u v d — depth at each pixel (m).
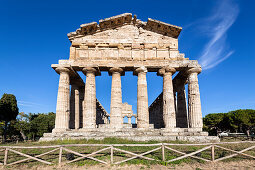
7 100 43.22
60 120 22.06
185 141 18.80
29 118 60.69
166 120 22.86
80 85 30.81
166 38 25.66
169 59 24.58
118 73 24.28
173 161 11.40
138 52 24.80
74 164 11.16
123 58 24.50
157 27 25.52
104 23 24.72
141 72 23.91
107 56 24.55
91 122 22.69
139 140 19.55
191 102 23.22
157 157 12.12
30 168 10.82
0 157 12.81
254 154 12.98
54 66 23.39
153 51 24.91
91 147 15.02
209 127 54.31
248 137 29.62
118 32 25.31
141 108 23.12
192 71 23.75
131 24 25.66
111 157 11.23
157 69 25.20
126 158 12.00
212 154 11.73
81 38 24.95
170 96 23.34
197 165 11.03
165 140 19.33
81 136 20.69
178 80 29.88
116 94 23.52
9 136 60.81
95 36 25.09
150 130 21.81
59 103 22.52
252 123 46.50
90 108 23.03
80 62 23.84
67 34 24.64
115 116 22.92
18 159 12.30
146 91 23.73
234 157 12.45
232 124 48.84
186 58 24.73
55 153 13.55
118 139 19.27
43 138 20.12
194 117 22.62
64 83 23.19
